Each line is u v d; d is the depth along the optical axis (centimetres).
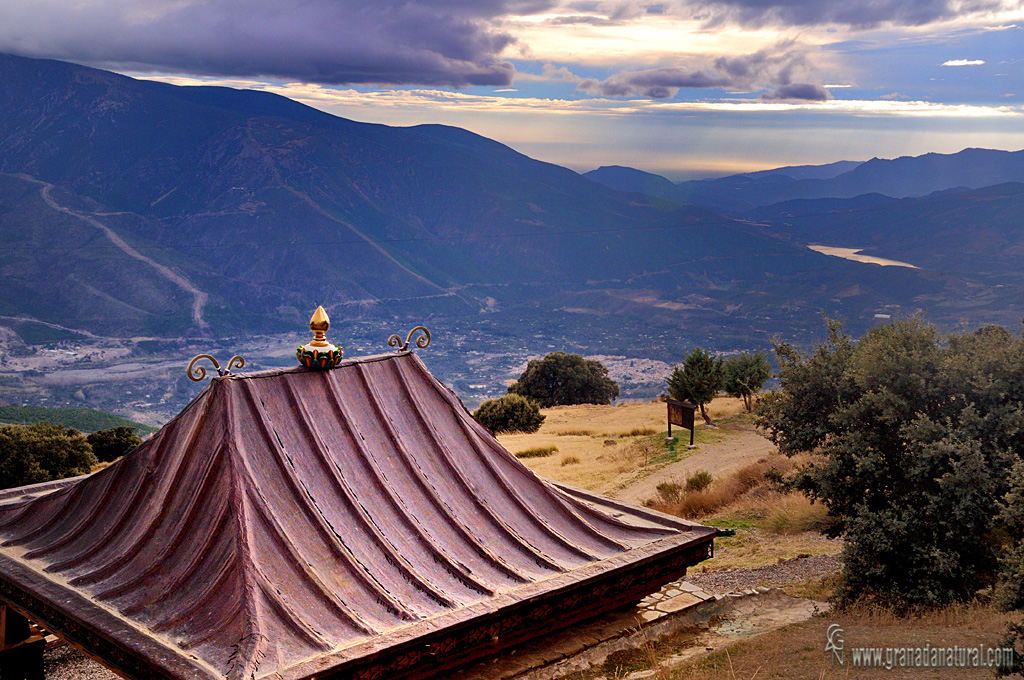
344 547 548
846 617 973
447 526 620
